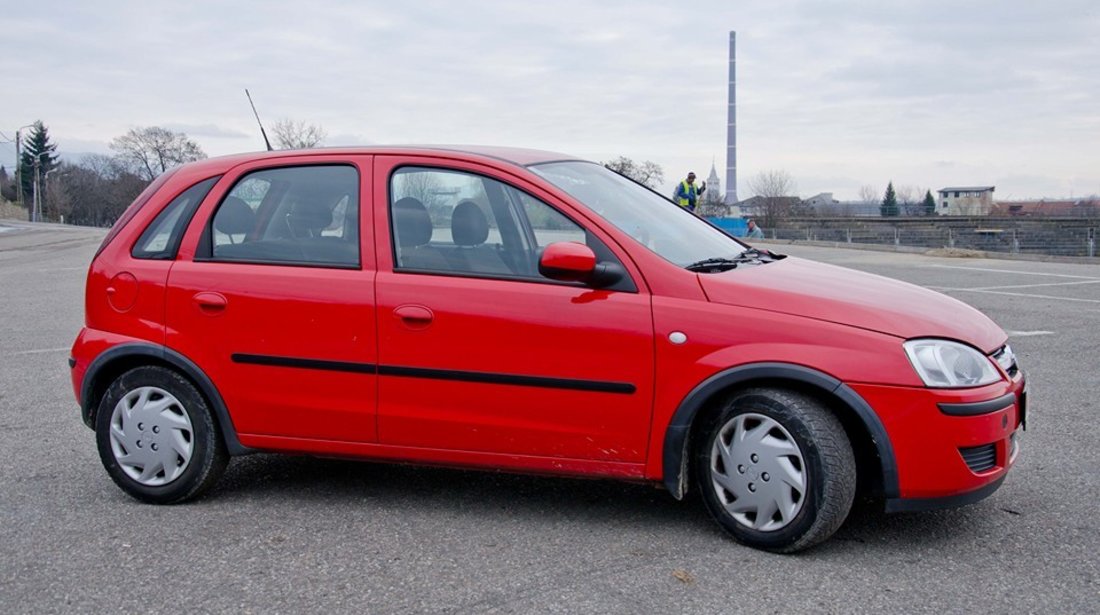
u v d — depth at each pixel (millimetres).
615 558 3930
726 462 4000
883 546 4027
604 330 4027
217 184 4762
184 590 3695
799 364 3809
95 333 4770
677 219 4844
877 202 88938
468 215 4352
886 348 3787
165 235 4762
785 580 3686
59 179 118250
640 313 4008
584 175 4785
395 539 4195
